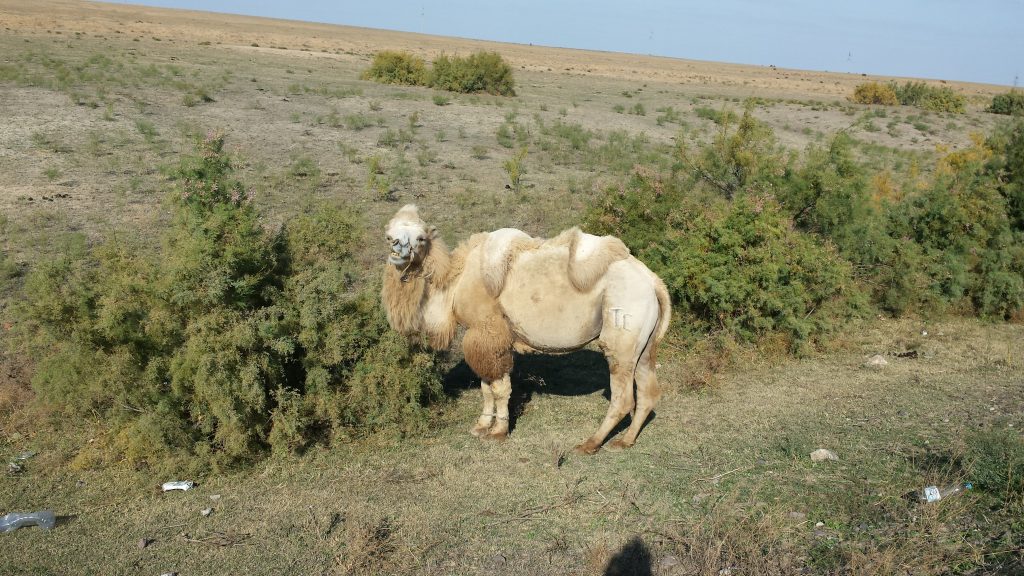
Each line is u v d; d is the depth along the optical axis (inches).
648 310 262.1
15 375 314.3
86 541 214.5
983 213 489.4
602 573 195.5
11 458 265.1
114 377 253.6
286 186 642.2
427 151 860.6
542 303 260.8
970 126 1504.7
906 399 320.2
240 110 971.3
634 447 275.9
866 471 246.4
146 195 579.8
